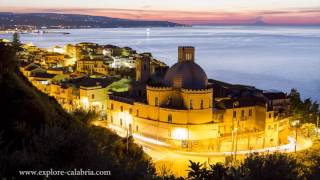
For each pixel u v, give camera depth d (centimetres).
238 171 2555
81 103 13762
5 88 5384
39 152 2378
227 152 10138
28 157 2280
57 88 15112
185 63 11119
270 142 11338
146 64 12838
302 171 2697
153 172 2517
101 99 14025
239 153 9975
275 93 12656
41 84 16138
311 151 10456
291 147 10969
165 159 9469
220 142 10556
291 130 12512
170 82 11081
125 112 11944
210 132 10581
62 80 16450
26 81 7125
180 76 10944
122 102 12050
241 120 11275
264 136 11206
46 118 5084
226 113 11031
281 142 11600
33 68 17438
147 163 2591
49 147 2402
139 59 12788
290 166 2550
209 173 3002
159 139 10756
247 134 10938
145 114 11250
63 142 2431
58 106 6731
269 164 2523
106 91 14150
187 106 10494
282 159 2550
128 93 12862
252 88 13188
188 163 9281
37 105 5194
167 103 10944
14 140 3284
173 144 10425
